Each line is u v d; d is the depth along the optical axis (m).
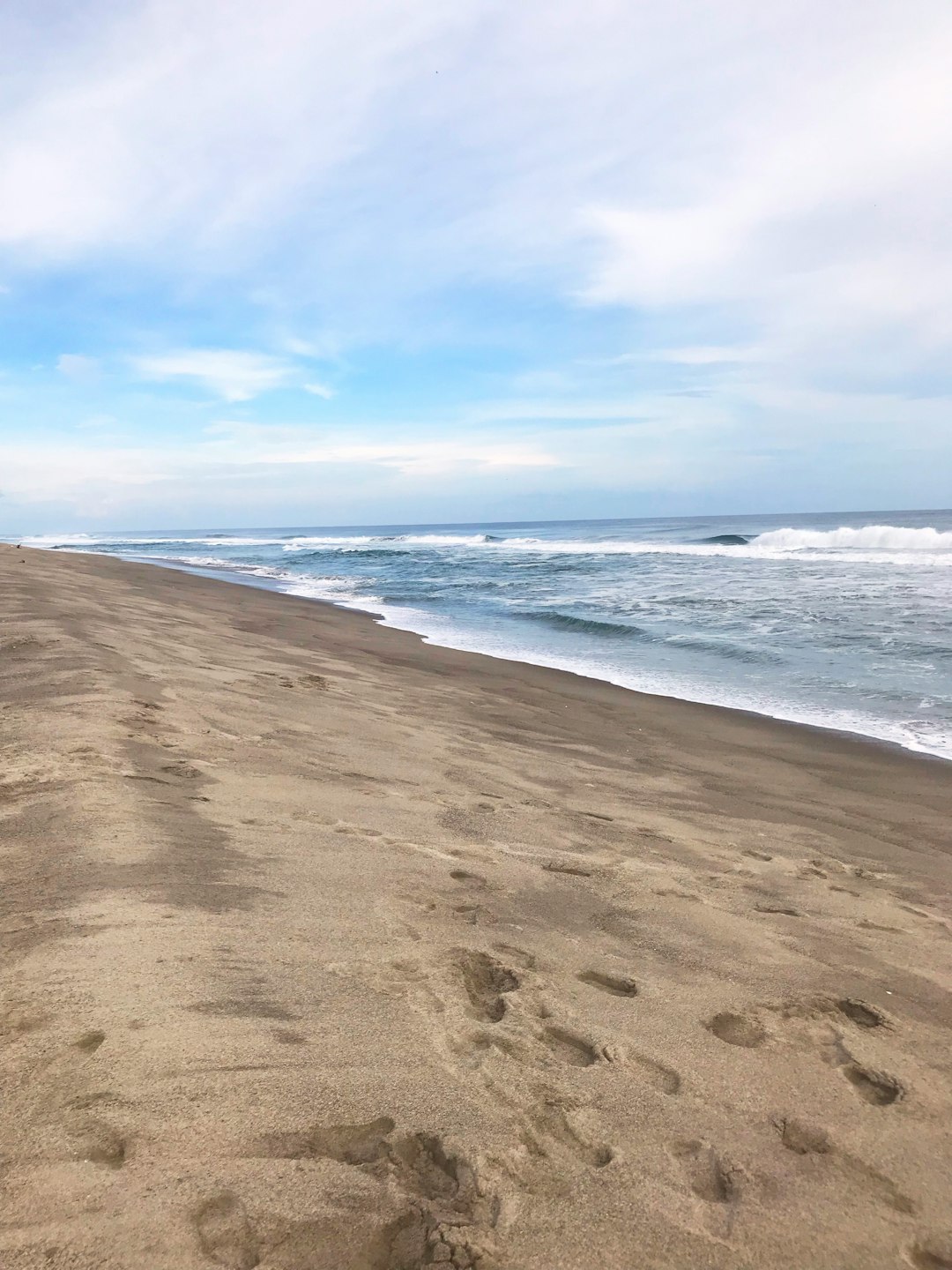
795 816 5.11
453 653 11.29
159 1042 1.78
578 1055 2.02
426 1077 1.81
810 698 8.70
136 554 45.88
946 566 21.77
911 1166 1.74
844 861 4.23
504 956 2.53
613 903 3.12
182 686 6.05
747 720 7.84
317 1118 1.61
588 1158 1.63
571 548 39.19
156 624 10.19
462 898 2.96
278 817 3.56
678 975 2.55
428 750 5.54
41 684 5.53
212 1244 1.30
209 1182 1.42
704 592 18.02
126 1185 1.38
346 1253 1.33
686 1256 1.42
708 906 3.22
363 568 29.98
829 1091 1.99
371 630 13.35
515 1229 1.42
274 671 7.83
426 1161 1.56
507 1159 1.59
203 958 2.19
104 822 3.10
